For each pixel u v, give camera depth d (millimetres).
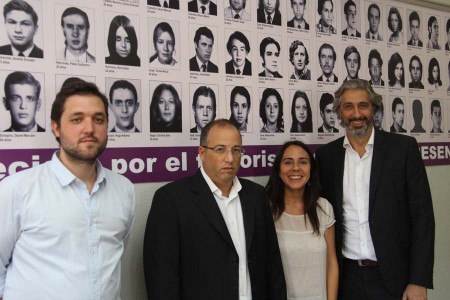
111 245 1074
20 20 1237
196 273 1204
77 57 1325
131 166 1422
